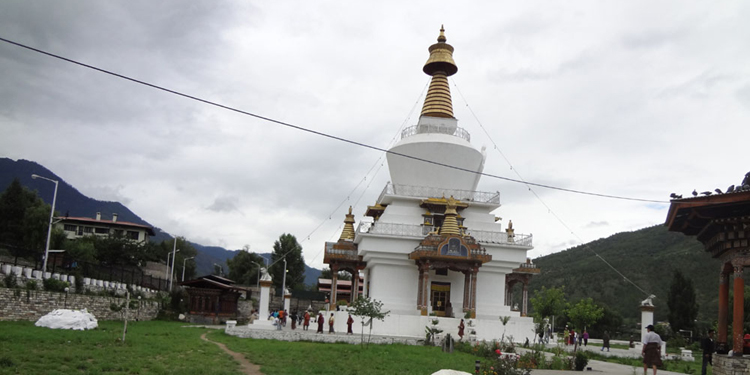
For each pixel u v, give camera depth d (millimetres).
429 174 53344
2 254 48750
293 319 49219
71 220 98812
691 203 22828
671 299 66312
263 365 26234
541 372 25141
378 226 49812
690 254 99750
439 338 41938
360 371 25328
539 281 116875
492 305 50719
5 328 32062
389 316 45469
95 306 47281
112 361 23594
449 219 48875
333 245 54781
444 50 57469
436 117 55906
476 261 47281
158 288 67062
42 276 44062
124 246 82875
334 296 53750
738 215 23125
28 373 19500
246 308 71500
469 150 53500
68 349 25750
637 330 71375
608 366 31219
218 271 114312
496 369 22438
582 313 61406
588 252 130250
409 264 50562
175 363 24422
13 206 68938
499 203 53250
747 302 53594
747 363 21766
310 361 28109
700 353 49375
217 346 33125
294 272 105188
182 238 111562
